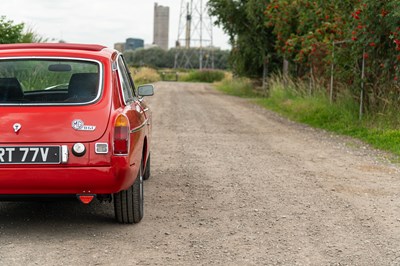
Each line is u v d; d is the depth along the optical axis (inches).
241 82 1765.5
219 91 1870.1
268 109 1049.5
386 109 649.6
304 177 394.3
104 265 217.9
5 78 258.4
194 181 376.5
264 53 1499.8
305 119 794.8
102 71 261.6
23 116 242.7
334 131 682.2
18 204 312.3
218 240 251.6
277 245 245.8
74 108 246.5
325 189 356.5
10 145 239.3
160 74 3233.3
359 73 699.4
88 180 240.2
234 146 543.2
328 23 868.6
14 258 223.8
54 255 228.1
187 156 478.9
